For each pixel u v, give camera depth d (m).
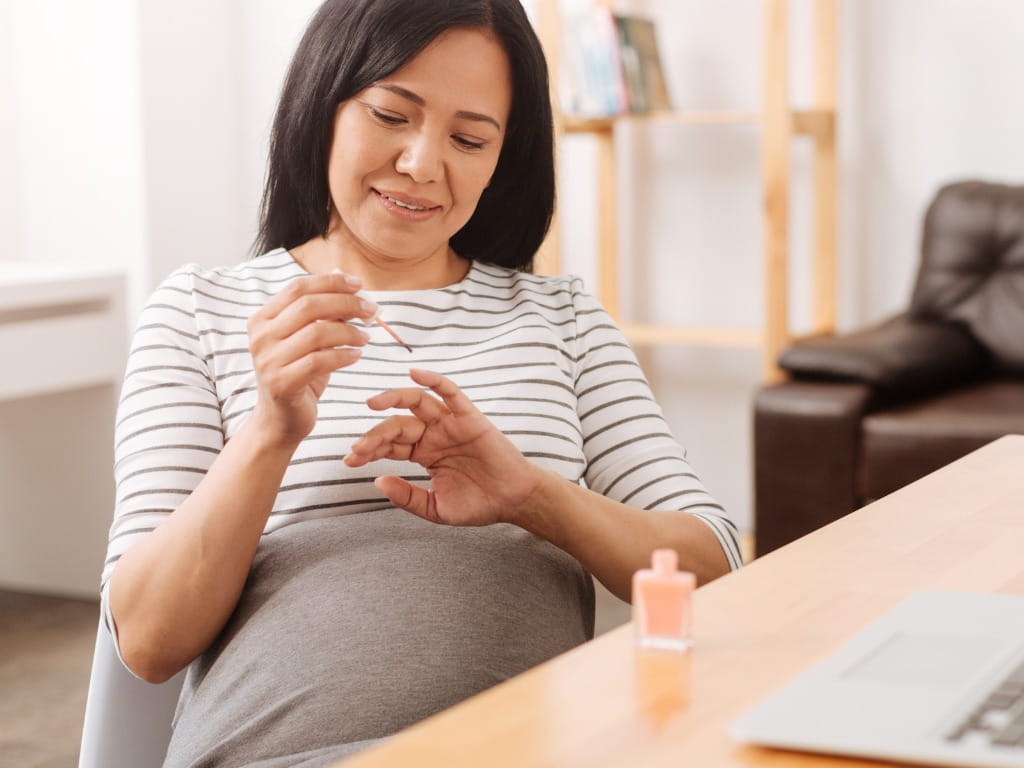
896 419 2.74
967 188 3.23
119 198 3.62
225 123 3.83
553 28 3.45
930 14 3.43
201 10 3.74
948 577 0.95
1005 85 3.39
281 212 1.43
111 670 1.22
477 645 1.14
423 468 1.25
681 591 0.80
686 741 0.68
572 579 1.27
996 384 3.08
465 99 1.31
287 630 1.14
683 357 3.79
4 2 3.66
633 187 3.76
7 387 2.84
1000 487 1.23
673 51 3.67
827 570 0.97
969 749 0.64
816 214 3.52
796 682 0.73
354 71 1.31
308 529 1.21
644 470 1.37
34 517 3.33
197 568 1.13
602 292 3.77
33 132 3.69
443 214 1.35
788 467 2.82
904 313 3.32
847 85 3.53
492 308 1.40
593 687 0.75
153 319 1.31
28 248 3.73
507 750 0.67
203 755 1.09
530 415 1.32
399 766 0.65
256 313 1.09
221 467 1.14
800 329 3.64
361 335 1.07
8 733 2.47
